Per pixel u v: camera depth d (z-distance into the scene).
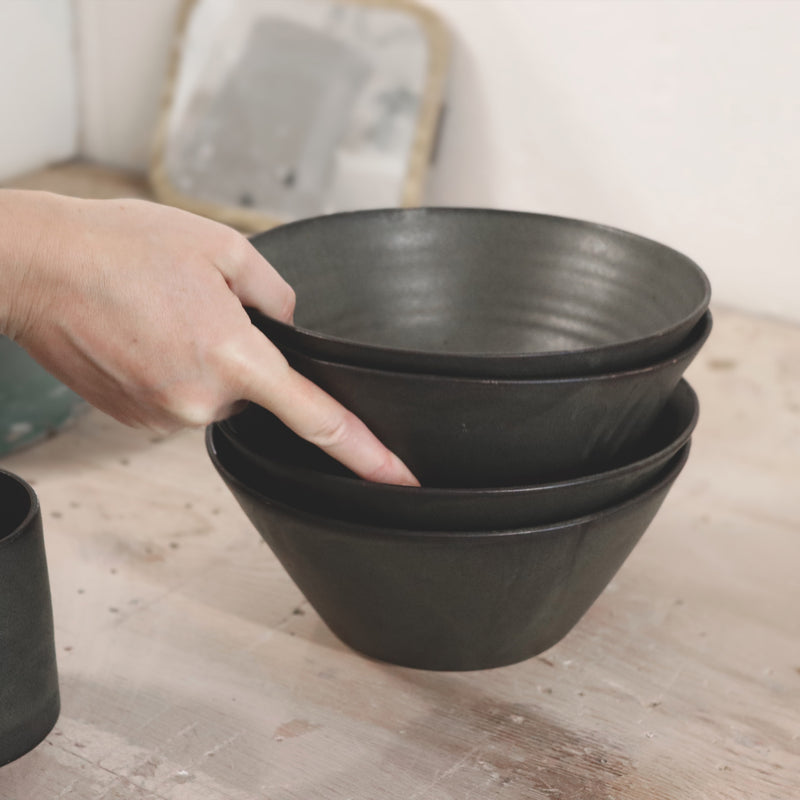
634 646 0.82
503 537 0.65
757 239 1.41
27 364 1.03
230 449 0.75
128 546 0.93
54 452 1.08
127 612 0.84
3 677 0.65
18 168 1.75
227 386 0.65
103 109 1.80
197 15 1.66
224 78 1.65
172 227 0.66
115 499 1.00
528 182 1.54
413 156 1.53
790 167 1.36
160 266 0.64
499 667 0.79
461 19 1.50
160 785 0.67
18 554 0.63
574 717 0.74
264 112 1.62
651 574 0.91
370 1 1.54
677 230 1.46
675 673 0.79
